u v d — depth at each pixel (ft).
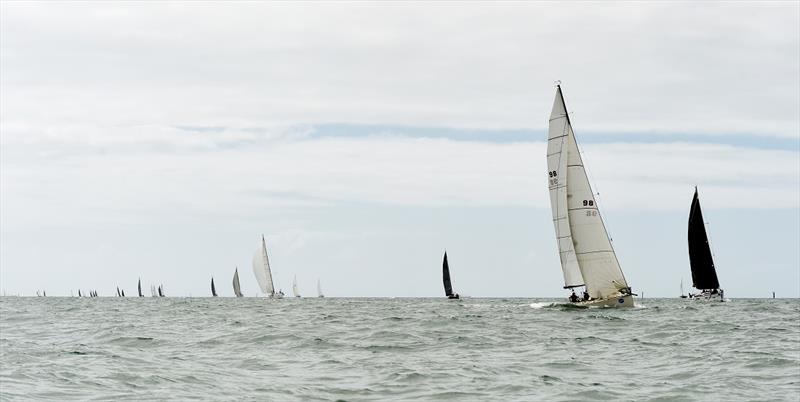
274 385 117.80
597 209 291.58
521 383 118.83
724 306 440.04
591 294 295.48
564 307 329.72
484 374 128.36
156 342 189.37
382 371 132.77
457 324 249.55
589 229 291.58
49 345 178.50
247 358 153.99
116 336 206.18
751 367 134.10
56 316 345.51
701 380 120.57
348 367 139.03
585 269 293.84
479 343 182.60
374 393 110.93
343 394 110.11
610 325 237.45
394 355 159.53
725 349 164.76
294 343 183.32
